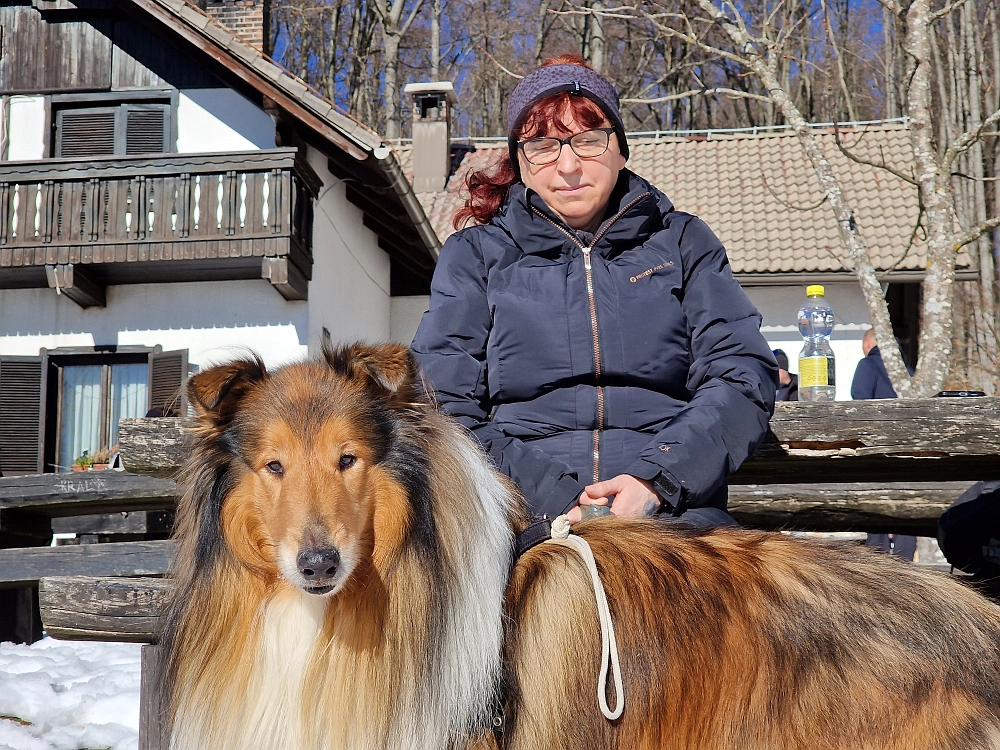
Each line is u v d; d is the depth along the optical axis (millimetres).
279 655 2426
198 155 13625
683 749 2326
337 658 2414
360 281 16719
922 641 2342
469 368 3080
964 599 2475
